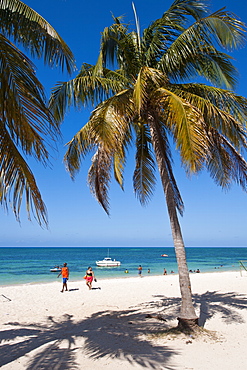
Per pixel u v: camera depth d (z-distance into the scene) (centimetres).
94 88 768
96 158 729
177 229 713
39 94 388
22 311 1070
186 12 743
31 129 404
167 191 730
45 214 438
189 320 677
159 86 705
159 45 768
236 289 1542
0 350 626
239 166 777
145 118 798
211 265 5216
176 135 635
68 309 1099
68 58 454
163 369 483
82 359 547
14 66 371
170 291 1543
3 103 377
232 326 748
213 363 507
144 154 952
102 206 655
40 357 569
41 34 423
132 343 631
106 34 759
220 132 742
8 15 411
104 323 851
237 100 704
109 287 1733
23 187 420
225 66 782
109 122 610
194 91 751
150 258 8106
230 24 635
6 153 409
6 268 4378
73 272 3653
